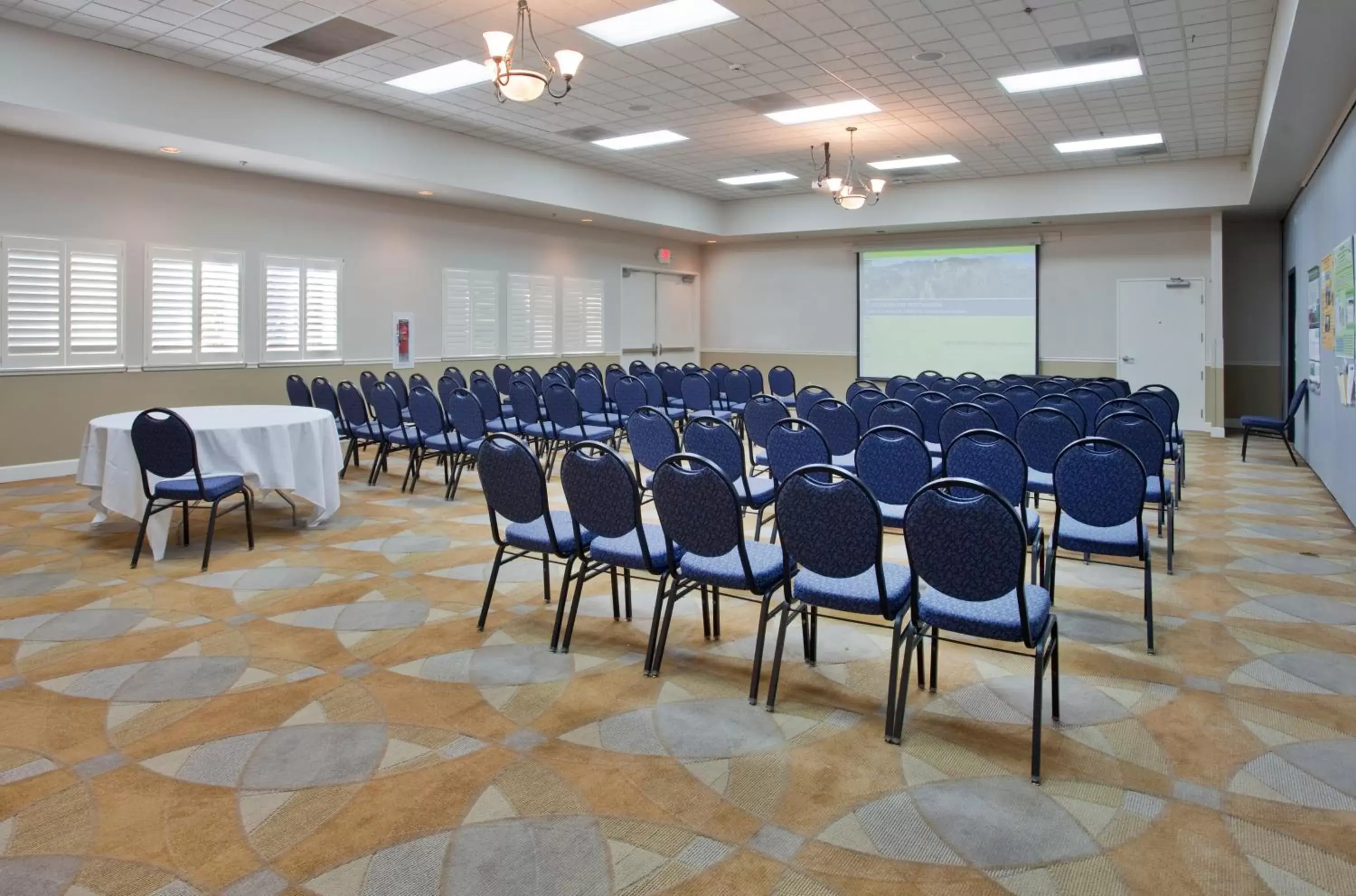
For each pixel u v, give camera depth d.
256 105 7.36
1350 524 5.57
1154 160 10.34
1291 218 9.98
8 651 3.33
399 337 10.08
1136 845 2.08
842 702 2.90
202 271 8.12
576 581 4.25
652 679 3.09
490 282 11.23
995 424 4.89
